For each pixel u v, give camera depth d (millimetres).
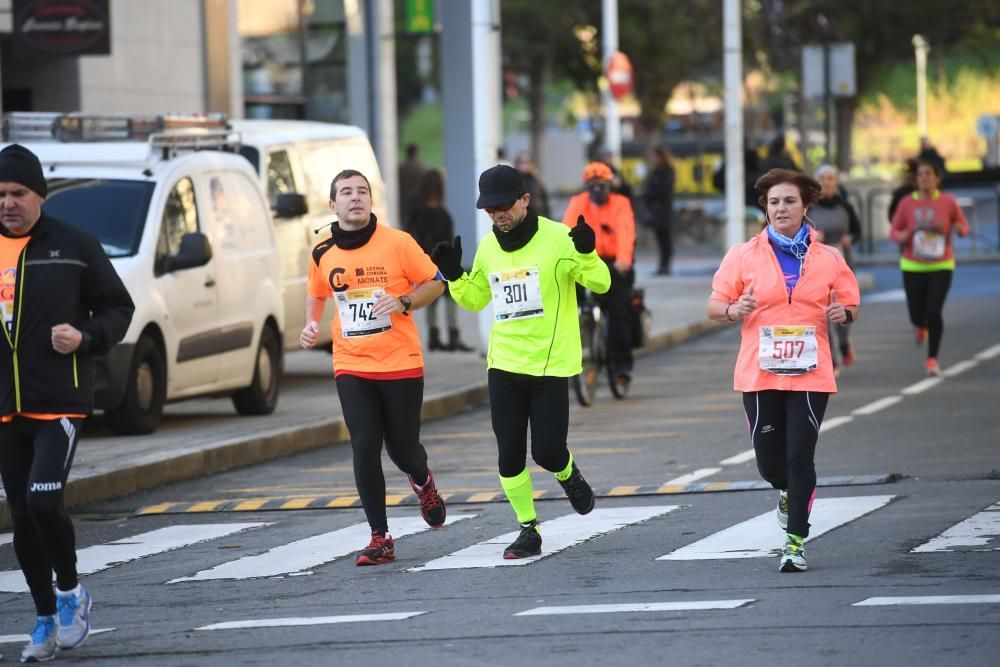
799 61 118000
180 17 63281
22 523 17656
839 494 25922
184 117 39281
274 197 43250
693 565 20906
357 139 48469
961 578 19219
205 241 35062
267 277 39000
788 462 20547
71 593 17438
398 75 158875
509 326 21797
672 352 51906
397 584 20672
